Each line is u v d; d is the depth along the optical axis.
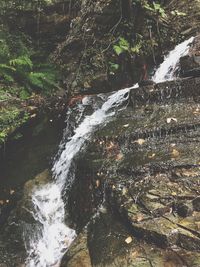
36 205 6.48
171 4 10.12
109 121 7.02
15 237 6.16
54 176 6.91
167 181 5.17
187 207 4.72
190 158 5.38
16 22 9.56
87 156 6.24
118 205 5.12
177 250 4.44
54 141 7.75
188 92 6.87
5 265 5.82
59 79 9.29
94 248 4.88
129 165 5.57
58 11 9.71
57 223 6.14
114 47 8.51
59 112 8.34
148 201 4.95
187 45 8.73
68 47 9.69
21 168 7.30
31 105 8.49
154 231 4.59
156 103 7.05
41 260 5.85
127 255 4.57
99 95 8.17
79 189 6.04
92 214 5.56
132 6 9.13
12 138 7.73
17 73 8.87
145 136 6.10
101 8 9.71
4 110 8.03
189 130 5.98
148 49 9.25
